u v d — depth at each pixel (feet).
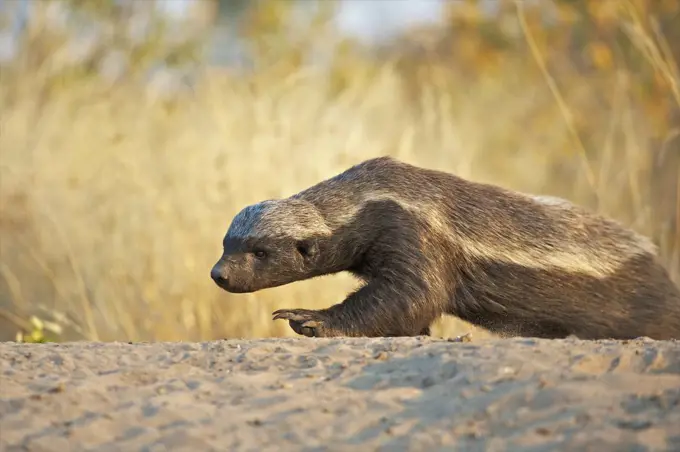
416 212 41.22
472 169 71.00
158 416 25.81
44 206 63.36
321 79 73.31
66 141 66.74
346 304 40.19
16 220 64.90
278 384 27.61
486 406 25.08
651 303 44.24
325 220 41.37
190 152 62.85
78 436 24.99
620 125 79.36
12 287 61.93
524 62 90.27
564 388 25.31
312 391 26.96
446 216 41.78
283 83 68.80
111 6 81.76
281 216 41.24
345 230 41.27
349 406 25.81
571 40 89.20
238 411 25.91
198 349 31.24
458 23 92.84
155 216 60.18
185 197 60.49
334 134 63.21
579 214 44.29
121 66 79.36
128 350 31.40
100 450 24.29
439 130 73.20
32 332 57.62
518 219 42.83
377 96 71.56
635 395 24.85
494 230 42.19
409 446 23.47
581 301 43.01
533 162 80.43
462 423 24.40
